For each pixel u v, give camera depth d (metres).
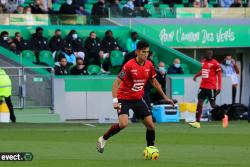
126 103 37.84
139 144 46.22
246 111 75.69
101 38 82.81
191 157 38.94
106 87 75.38
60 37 78.31
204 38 88.25
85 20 83.44
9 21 80.12
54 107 71.69
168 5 89.88
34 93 70.75
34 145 45.12
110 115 75.44
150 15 86.31
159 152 41.56
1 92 64.12
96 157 38.75
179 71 79.25
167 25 86.62
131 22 85.38
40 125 63.97
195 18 88.12
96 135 52.72
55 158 38.06
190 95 77.81
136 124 66.12
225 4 91.38
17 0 83.12
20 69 70.38
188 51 90.81
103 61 79.69
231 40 89.50
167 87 77.00
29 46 76.88
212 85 63.19
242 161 37.16
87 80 74.62
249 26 90.25
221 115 74.25
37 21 81.19
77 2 84.88
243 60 93.81
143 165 35.09
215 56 92.75
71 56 77.69
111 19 84.62
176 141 48.41
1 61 71.88
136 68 37.47
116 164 35.47
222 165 35.34
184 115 74.12
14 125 63.12
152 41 83.44
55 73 74.81
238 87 93.50
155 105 71.81
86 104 74.56
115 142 47.47
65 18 82.50
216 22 88.75
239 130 58.41
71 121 73.19
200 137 51.44
